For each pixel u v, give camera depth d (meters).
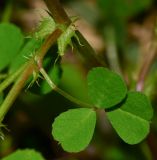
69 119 0.14
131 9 0.30
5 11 0.28
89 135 0.14
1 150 0.25
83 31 0.31
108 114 0.15
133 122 0.15
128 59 0.29
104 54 0.29
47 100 0.25
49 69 0.16
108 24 0.30
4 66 0.17
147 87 0.22
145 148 0.23
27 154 0.15
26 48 0.16
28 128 0.26
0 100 0.15
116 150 0.25
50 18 0.15
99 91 0.14
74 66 0.27
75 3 0.31
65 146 0.14
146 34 0.31
